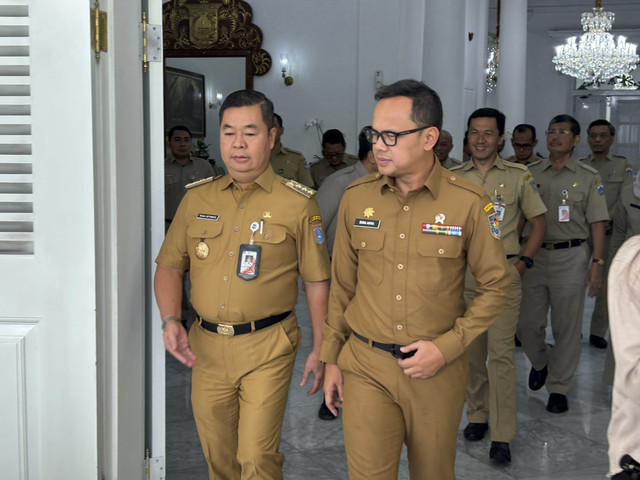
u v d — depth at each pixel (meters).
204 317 2.29
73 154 2.05
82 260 2.07
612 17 12.13
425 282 2.04
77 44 2.02
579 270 4.19
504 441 3.41
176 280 2.37
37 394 2.11
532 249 3.61
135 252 2.33
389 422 2.09
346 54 10.45
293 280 2.32
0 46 2.04
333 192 3.64
